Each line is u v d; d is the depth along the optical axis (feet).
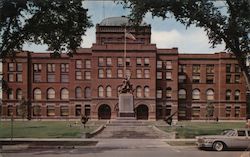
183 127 220.43
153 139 147.74
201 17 110.93
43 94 362.74
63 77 364.17
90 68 357.20
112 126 222.28
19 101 359.66
